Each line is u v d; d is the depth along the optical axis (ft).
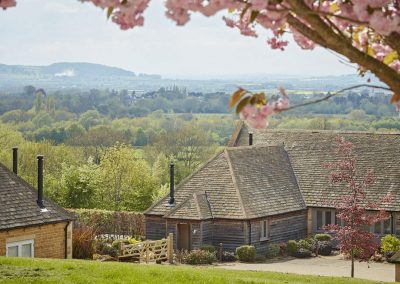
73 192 217.97
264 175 169.99
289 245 154.81
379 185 166.71
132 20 20.43
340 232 124.16
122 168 243.60
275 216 158.92
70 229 126.11
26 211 120.98
